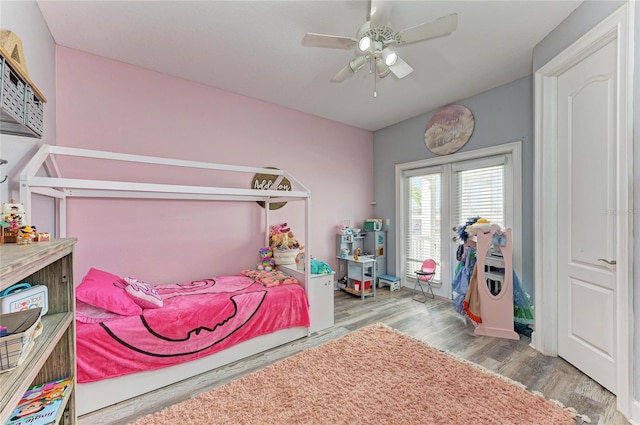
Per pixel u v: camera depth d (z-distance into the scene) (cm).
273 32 224
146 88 279
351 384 192
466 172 362
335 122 436
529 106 296
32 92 132
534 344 245
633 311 162
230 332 226
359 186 468
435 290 404
